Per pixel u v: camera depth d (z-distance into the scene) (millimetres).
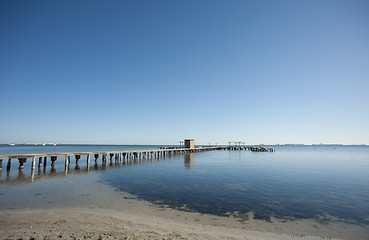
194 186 15398
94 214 8773
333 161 40531
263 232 7613
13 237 5578
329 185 16594
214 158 42875
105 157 29141
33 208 9812
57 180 17359
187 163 32375
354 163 36219
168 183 16469
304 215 9711
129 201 11398
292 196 13031
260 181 17688
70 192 13211
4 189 13875
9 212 8859
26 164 29297
